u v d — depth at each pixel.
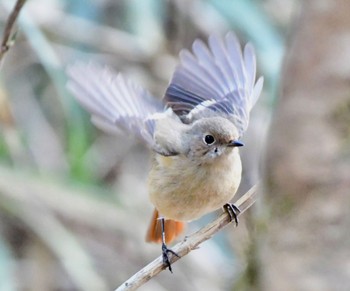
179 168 7.28
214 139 7.16
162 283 11.52
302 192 4.25
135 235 11.66
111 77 7.23
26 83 12.62
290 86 4.59
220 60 7.48
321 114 4.37
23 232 12.15
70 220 11.71
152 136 7.34
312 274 4.05
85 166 10.82
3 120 10.62
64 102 10.74
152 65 12.13
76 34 12.10
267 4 12.04
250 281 4.85
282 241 4.21
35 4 11.94
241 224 8.10
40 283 11.83
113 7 12.91
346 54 4.47
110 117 7.20
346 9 4.56
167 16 12.52
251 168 10.80
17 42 12.30
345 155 4.21
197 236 6.67
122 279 12.21
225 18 11.53
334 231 4.09
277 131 4.49
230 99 7.47
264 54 10.96
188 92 7.54
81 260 10.82
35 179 10.59
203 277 11.12
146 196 12.34
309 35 4.63
